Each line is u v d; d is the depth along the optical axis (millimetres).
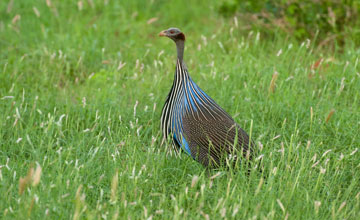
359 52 16781
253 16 19344
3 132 12922
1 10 21578
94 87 16062
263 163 11648
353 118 13844
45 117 14133
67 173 10945
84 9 22000
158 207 10320
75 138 12992
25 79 16672
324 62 16625
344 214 10078
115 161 11195
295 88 15125
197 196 10469
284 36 18797
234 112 14273
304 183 10938
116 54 18094
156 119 14188
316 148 12367
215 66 16688
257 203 10258
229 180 10992
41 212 9500
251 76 16031
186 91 11805
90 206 10023
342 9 18469
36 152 11500
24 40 19344
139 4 22906
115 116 14086
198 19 21938
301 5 18750
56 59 17641
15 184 10812
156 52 18422
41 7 21750
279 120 14250
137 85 15641
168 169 11750
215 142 11461
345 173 11977
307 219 9977
